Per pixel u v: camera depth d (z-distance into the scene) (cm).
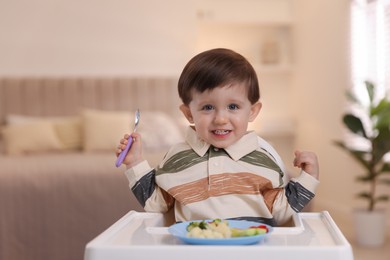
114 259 70
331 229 83
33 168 278
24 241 266
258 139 113
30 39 457
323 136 427
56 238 269
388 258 277
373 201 312
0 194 265
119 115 397
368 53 364
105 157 316
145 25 475
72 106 445
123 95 455
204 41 495
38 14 458
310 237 79
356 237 314
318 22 432
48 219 269
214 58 98
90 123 385
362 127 305
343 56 388
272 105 507
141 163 105
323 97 425
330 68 411
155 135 382
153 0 475
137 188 104
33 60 459
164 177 101
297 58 483
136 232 84
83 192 272
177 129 405
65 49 464
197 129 100
